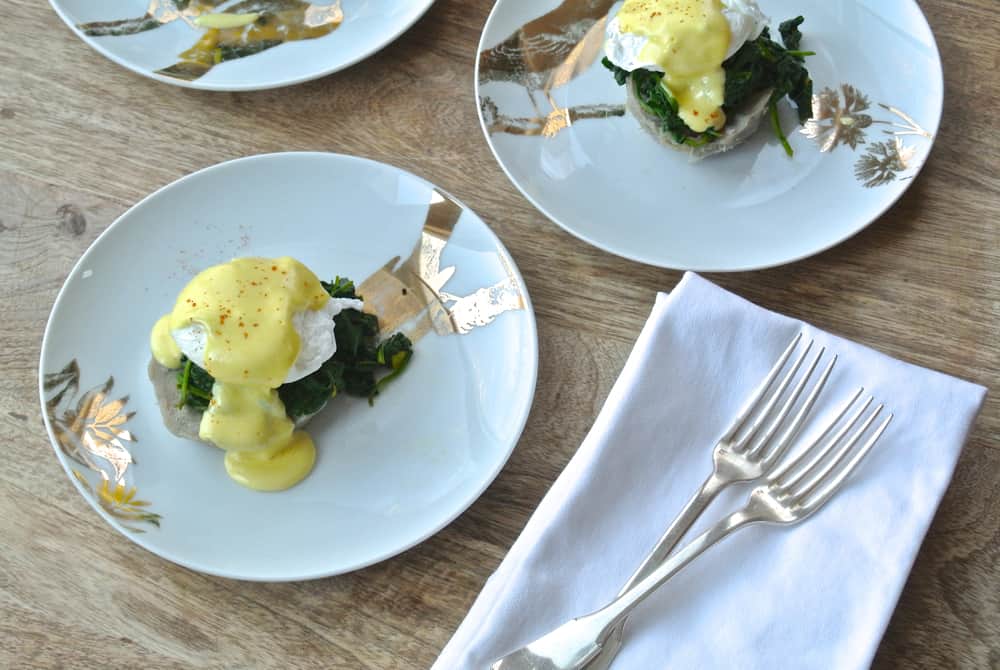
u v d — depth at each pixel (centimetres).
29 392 59
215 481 56
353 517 54
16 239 63
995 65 63
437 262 60
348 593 53
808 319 58
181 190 61
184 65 66
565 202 62
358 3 68
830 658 47
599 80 65
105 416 57
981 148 61
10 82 68
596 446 50
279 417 56
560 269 61
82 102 67
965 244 59
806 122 63
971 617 51
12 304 61
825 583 48
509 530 54
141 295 60
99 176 65
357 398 58
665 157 63
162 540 53
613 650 48
